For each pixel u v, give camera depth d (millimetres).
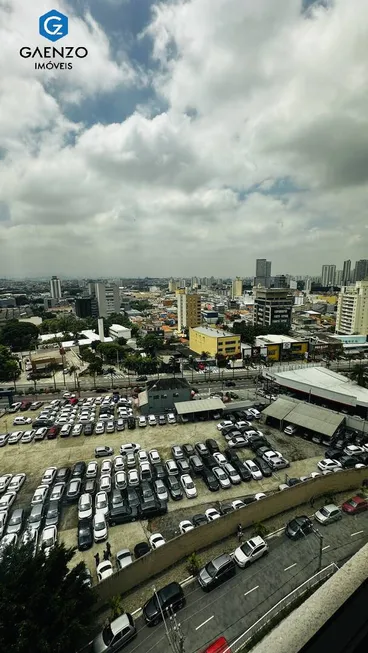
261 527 24156
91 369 74812
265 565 21641
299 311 190125
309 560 21953
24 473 35062
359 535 24125
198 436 42500
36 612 15539
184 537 22531
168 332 133250
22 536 25438
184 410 46344
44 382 71438
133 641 17453
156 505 28234
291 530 24125
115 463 34969
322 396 50781
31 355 91688
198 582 20625
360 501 26906
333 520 25438
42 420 46562
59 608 15789
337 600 4828
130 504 28781
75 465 34844
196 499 30172
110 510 28125
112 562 23500
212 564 21016
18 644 13688
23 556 17406
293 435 42281
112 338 114562
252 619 18172
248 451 38406
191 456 35719
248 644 16766
